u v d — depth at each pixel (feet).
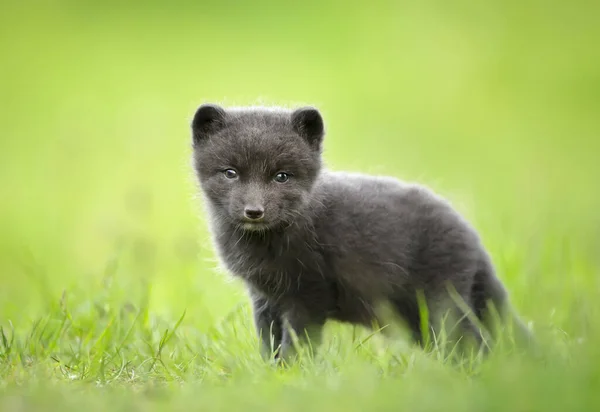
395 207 34.42
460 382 26.25
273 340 33.76
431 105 116.47
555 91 123.95
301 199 33.91
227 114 35.53
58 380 29.40
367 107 114.11
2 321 42.52
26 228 72.54
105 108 113.19
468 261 34.32
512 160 91.56
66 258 64.49
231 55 138.92
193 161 35.99
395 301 34.91
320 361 31.14
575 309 38.09
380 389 25.25
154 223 71.00
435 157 91.40
